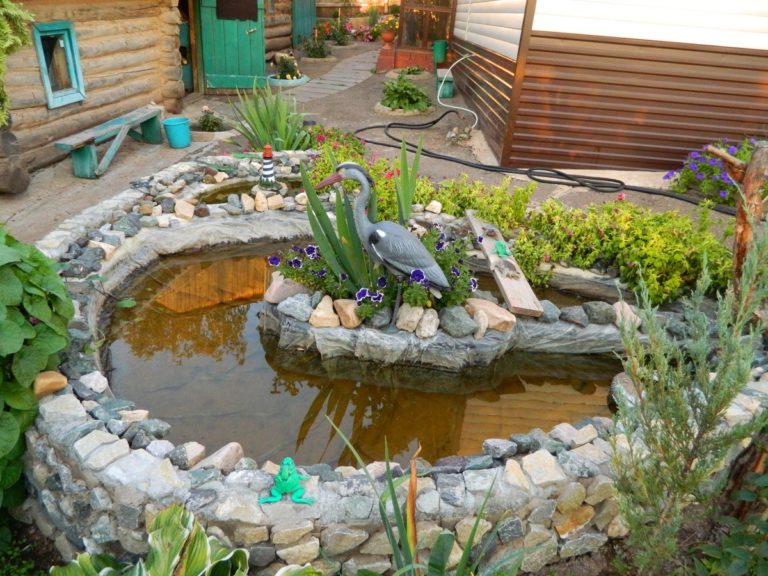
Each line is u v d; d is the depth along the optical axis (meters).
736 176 3.33
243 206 6.16
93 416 3.07
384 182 6.44
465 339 4.24
